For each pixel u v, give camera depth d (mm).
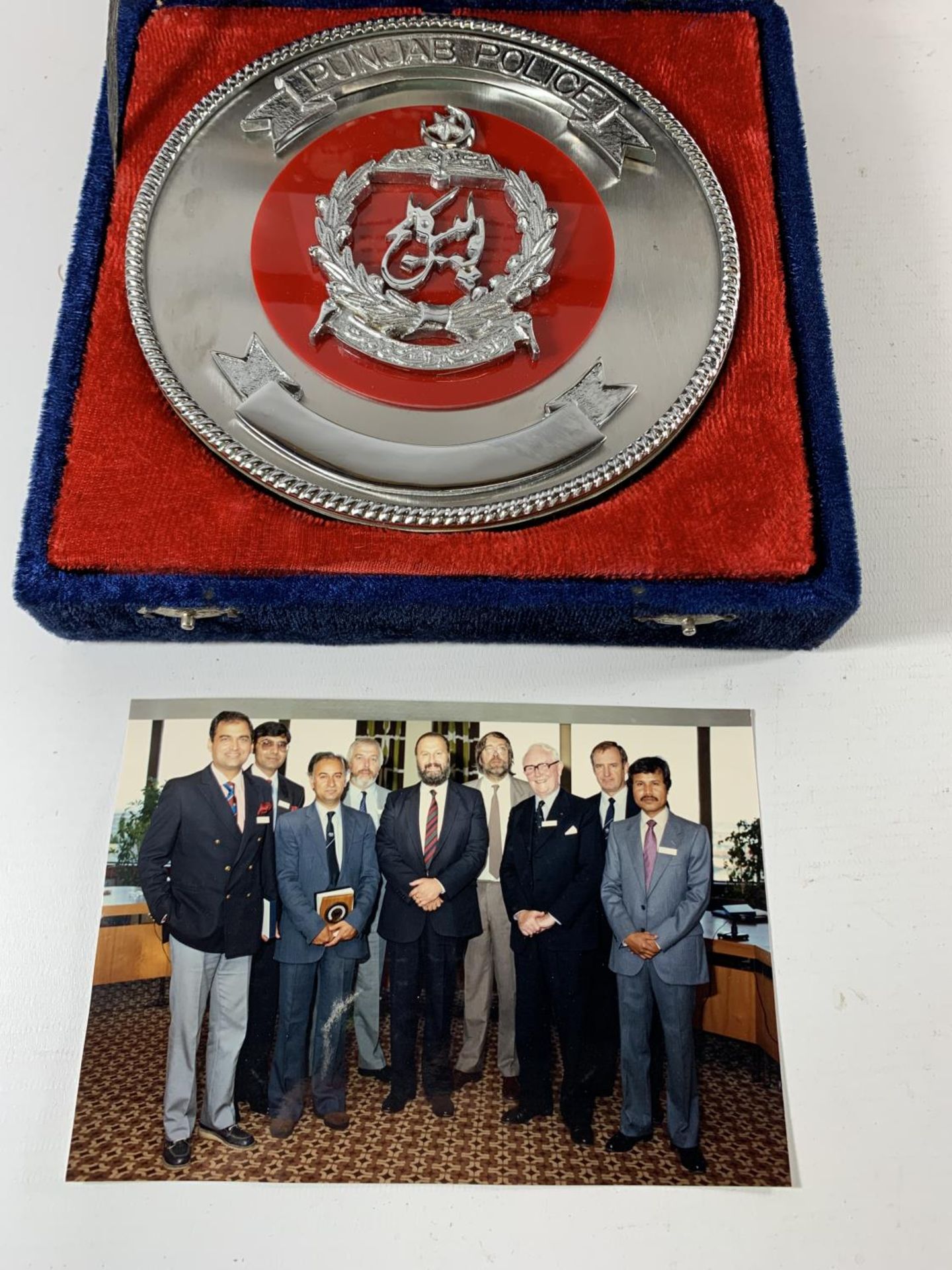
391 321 1068
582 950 959
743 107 1200
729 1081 927
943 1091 930
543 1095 921
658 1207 888
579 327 1083
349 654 1056
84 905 969
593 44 1236
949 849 1004
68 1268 861
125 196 1142
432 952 956
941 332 1202
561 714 1030
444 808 995
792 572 982
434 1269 864
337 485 1005
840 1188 898
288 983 943
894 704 1053
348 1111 912
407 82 1198
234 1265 863
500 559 982
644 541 988
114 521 989
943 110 1312
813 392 1054
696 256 1114
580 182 1153
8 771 1010
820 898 983
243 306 1082
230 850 974
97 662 1053
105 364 1060
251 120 1167
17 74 1317
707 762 1019
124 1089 908
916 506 1132
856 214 1255
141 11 1247
